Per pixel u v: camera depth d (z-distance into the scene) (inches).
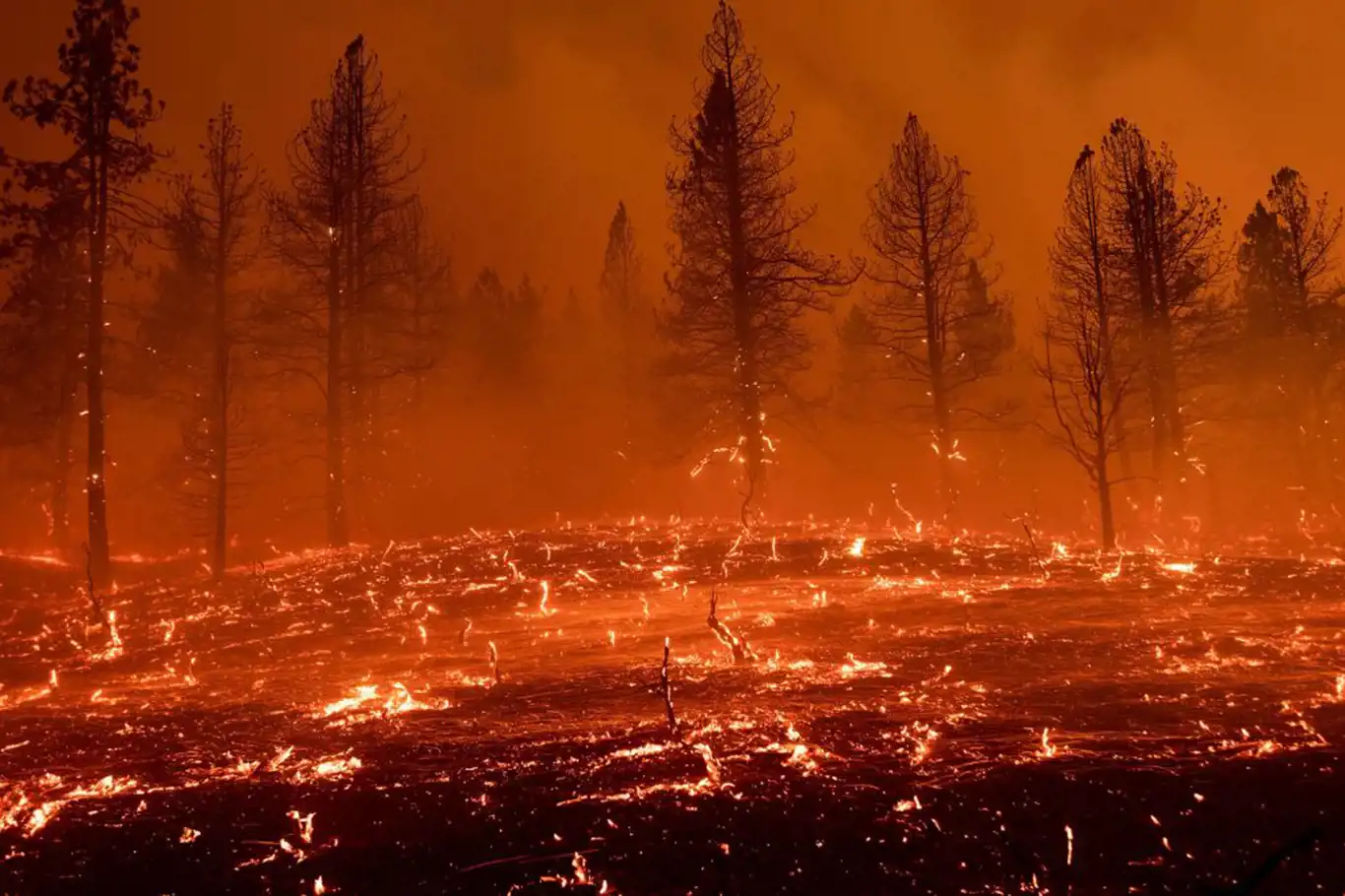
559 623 493.4
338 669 402.9
